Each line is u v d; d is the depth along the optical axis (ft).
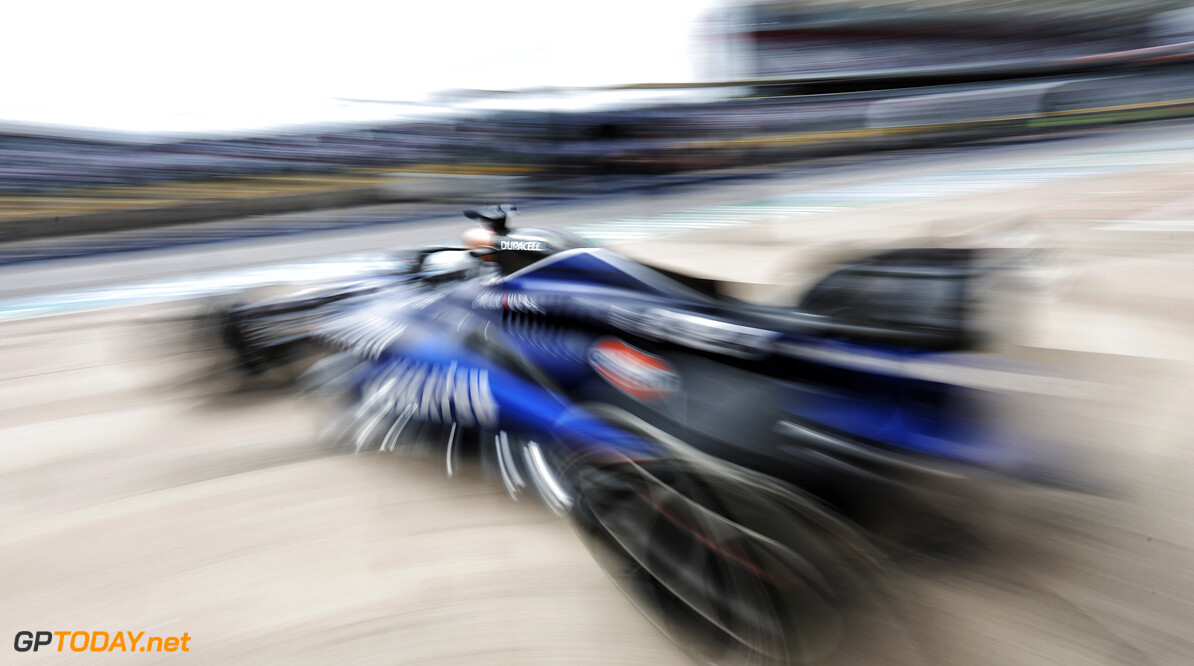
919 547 6.68
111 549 7.73
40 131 52.60
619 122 58.29
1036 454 7.32
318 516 8.07
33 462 10.12
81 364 15.56
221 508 8.40
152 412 11.67
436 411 9.17
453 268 13.53
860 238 27.02
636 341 8.01
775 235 30.32
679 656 5.82
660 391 7.61
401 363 10.04
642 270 8.68
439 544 7.42
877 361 6.61
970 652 5.57
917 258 7.30
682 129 59.67
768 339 7.09
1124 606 5.99
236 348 12.23
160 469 9.51
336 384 11.00
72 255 39.09
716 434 6.91
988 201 33.58
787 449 6.54
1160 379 10.80
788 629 5.07
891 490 6.38
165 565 7.38
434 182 56.49
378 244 37.96
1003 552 6.65
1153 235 22.09
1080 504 7.30
